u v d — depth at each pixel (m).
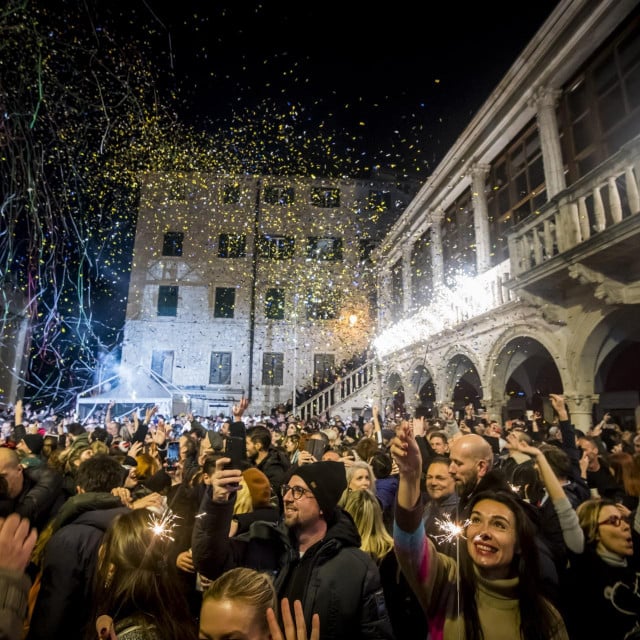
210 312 28.69
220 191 29.72
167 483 4.50
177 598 1.91
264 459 5.64
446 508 3.37
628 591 2.50
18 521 1.53
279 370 28.64
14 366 24.38
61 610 2.29
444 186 17.48
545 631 1.89
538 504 3.87
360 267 28.77
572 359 9.97
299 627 1.42
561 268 9.10
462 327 14.74
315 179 30.17
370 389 23.97
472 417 11.11
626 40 9.88
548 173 11.59
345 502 3.34
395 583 2.88
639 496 3.89
